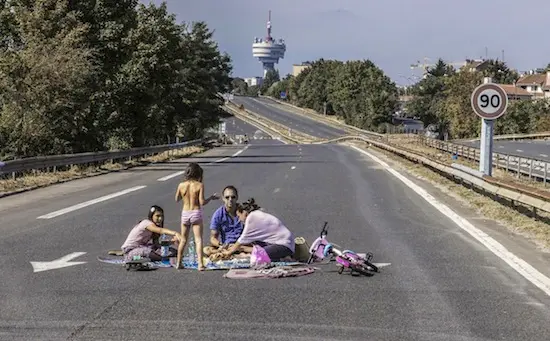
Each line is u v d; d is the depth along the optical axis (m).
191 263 9.26
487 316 6.74
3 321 6.48
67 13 32.03
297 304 7.16
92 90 32.56
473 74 104.81
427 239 11.35
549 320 6.61
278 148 56.53
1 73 27.16
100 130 34.19
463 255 9.95
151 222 9.39
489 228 12.55
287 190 19.41
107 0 35.81
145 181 22.86
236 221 9.77
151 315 6.71
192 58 66.88
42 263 9.21
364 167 30.17
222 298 7.40
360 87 143.75
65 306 7.03
